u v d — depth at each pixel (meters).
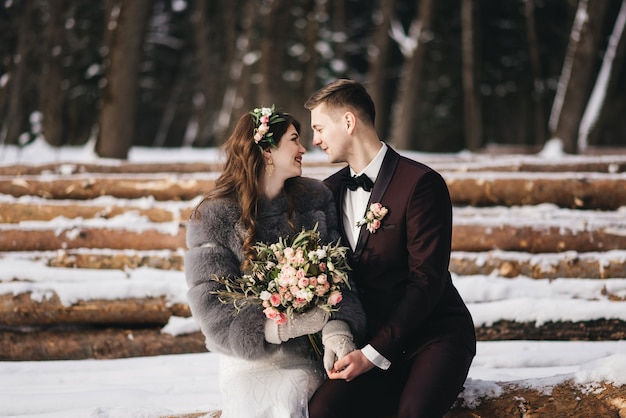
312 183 2.92
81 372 4.01
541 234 4.80
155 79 23.23
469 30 16.77
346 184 2.82
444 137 22.30
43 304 4.35
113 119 10.02
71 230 5.04
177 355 4.27
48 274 4.70
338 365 2.55
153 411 2.98
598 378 2.79
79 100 19.06
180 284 4.46
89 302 4.37
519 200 5.71
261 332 2.61
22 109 15.02
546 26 20.44
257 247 2.67
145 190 6.08
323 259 2.64
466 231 4.85
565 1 20.08
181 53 23.45
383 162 2.79
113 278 4.70
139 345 4.32
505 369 3.69
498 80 21.42
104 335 4.36
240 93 18.03
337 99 2.79
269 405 2.58
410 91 16.88
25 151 12.30
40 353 4.31
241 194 2.77
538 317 4.16
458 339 2.64
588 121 12.80
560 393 2.77
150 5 10.80
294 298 2.59
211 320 2.62
